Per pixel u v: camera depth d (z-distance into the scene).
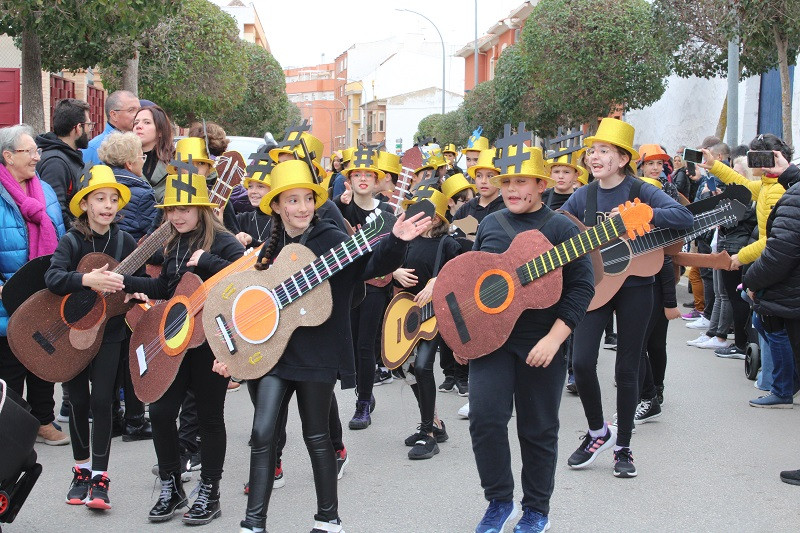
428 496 5.70
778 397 7.95
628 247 5.77
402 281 6.74
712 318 10.98
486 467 4.72
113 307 5.55
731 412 7.80
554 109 25.16
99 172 5.59
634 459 6.42
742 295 8.24
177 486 5.32
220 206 6.74
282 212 4.57
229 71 25.09
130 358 5.23
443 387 8.99
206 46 24.31
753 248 7.49
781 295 6.33
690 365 9.84
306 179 4.51
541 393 4.72
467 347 4.70
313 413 4.50
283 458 6.55
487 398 4.68
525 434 4.77
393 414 7.94
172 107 25.70
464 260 4.75
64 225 7.29
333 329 4.54
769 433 7.13
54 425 6.94
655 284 6.46
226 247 5.31
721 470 6.17
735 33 13.92
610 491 5.72
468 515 5.34
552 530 5.05
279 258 4.54
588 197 6.12
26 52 12.88
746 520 5.23
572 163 7.77
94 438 5.46
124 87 17.59
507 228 4.84
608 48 22.47
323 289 4.45
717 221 5.86
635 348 5.90
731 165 11.29
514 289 4.62
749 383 8.95
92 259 5.58
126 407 7.02
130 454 6.67
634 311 5.85
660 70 22.30
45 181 7.32
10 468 4.45
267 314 4.49
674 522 5.20
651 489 5.76
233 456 6.62
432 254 6.81
